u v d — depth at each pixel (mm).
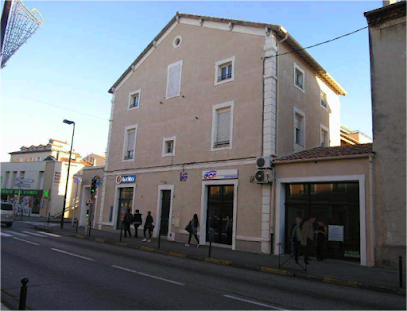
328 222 13703
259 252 14781
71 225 27500
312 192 14328
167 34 22250
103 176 24875
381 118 12703
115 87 25891
